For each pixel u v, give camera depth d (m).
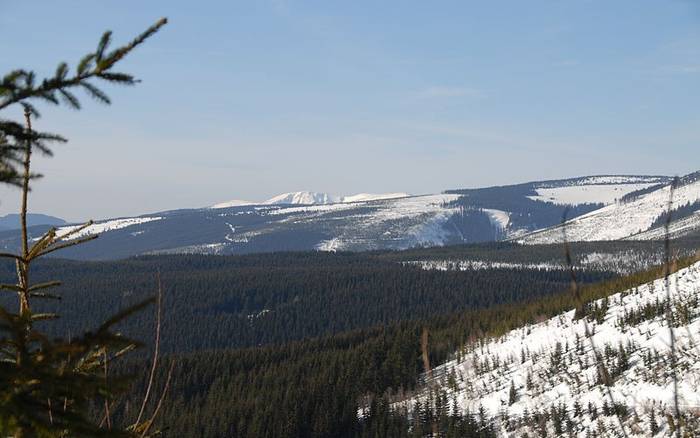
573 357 83.38
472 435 45.69
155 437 5.55
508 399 77.88
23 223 5.22
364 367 103.69
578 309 3.68
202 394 105.88
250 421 88.75
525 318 122.94
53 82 4.20
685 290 71.50
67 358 3.91
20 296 5.28
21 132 4.20
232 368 118.56
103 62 4.25
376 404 86.69
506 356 102.56
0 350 4.12
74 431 3.78
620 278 128.12
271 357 125.75
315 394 95.50
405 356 95.12
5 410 3.52
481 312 145.38
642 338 80.50
